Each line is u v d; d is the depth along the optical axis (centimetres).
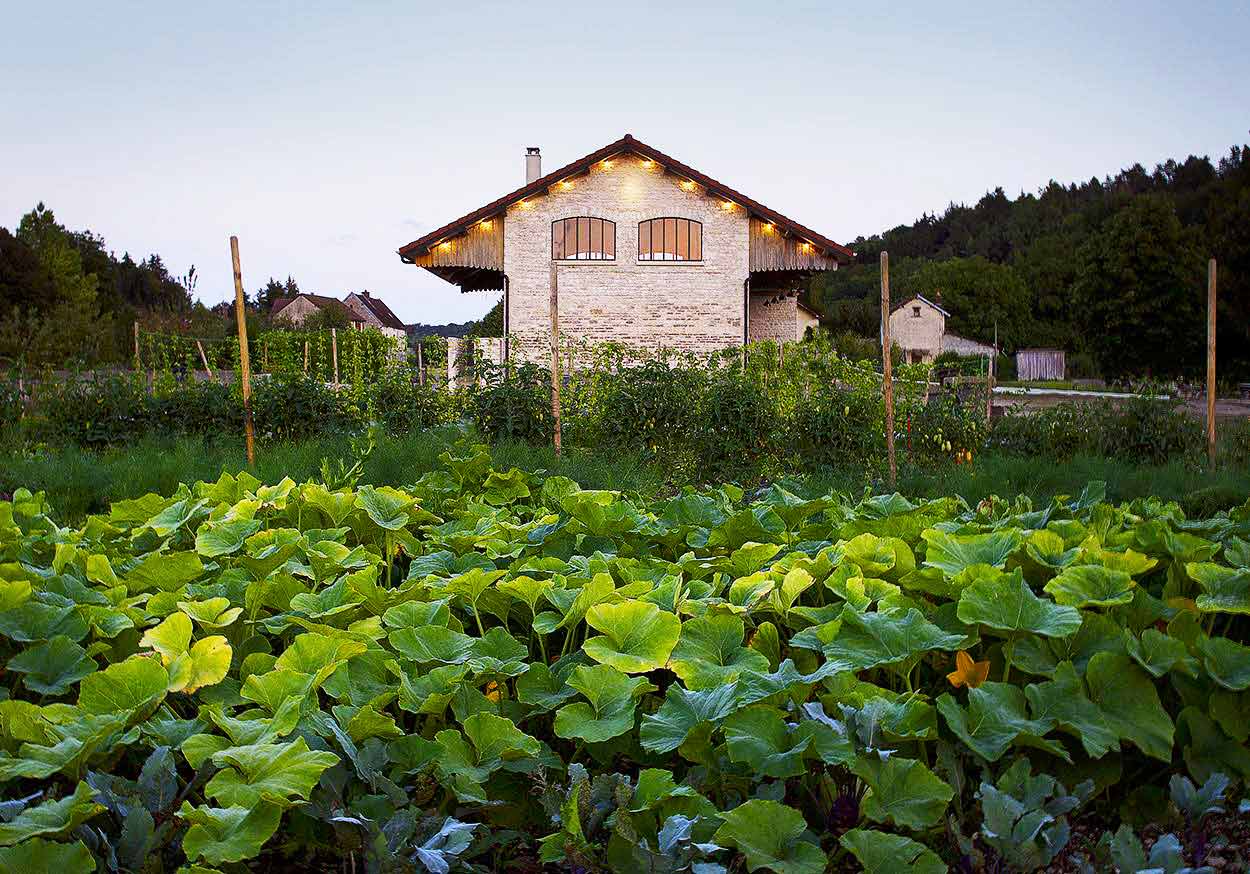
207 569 252
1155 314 3694
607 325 1847
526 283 1836
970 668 190
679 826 138
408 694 174
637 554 280
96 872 131
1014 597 192
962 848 152
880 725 162
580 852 141
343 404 910
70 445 802
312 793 151
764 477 771
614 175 1836
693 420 797
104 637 200
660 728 167
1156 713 180
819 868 137
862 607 205
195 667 176
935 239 10969
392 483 587
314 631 198
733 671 181
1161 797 183
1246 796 187
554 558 250
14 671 179
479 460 415
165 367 1123
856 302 6500
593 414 862
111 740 155
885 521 272
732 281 1848
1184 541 237
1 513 270
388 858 135
